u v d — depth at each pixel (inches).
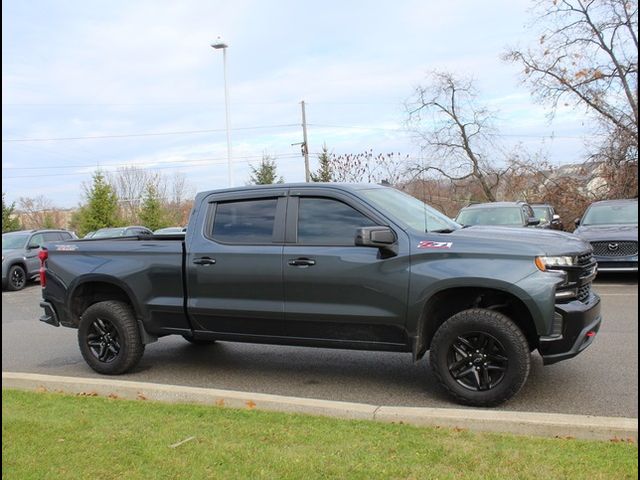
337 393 222.8
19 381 228.7
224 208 237.0
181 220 2405.3
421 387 226.2
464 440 154.2
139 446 156.7
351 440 156.5
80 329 260.8
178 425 172.7
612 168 920.3
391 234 199.5
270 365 267.3
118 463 146.6
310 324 216.8
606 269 467.8
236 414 182.4
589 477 129.1
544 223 624.7
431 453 145.3
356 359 273.1
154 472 140.6
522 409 193.0
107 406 196.4
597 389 211.8
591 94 953.5
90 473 141.3
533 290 186.2
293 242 219.3
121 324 250.5
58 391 220.1
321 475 135.3
